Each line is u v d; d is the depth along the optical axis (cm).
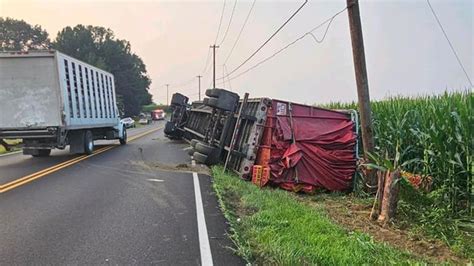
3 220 729
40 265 522
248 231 650
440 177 844
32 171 1323
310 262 512
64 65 1598
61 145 1592
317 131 1181
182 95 2898
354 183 1127
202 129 2050
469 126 774
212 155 1389
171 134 2852
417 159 905
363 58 954
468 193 779
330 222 730
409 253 586
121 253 564
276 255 536
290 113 1215
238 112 1412
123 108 9375
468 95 873
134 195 952
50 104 1551
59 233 654
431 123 919
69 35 9631
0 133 1545
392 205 768
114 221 725
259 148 1200
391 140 1071
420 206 793
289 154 1129
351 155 1152
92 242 610
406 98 1209
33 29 10169
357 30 945
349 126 1213
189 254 560
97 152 2002
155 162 1586
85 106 1839
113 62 9644
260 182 1145
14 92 1547
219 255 555
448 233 686
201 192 994
